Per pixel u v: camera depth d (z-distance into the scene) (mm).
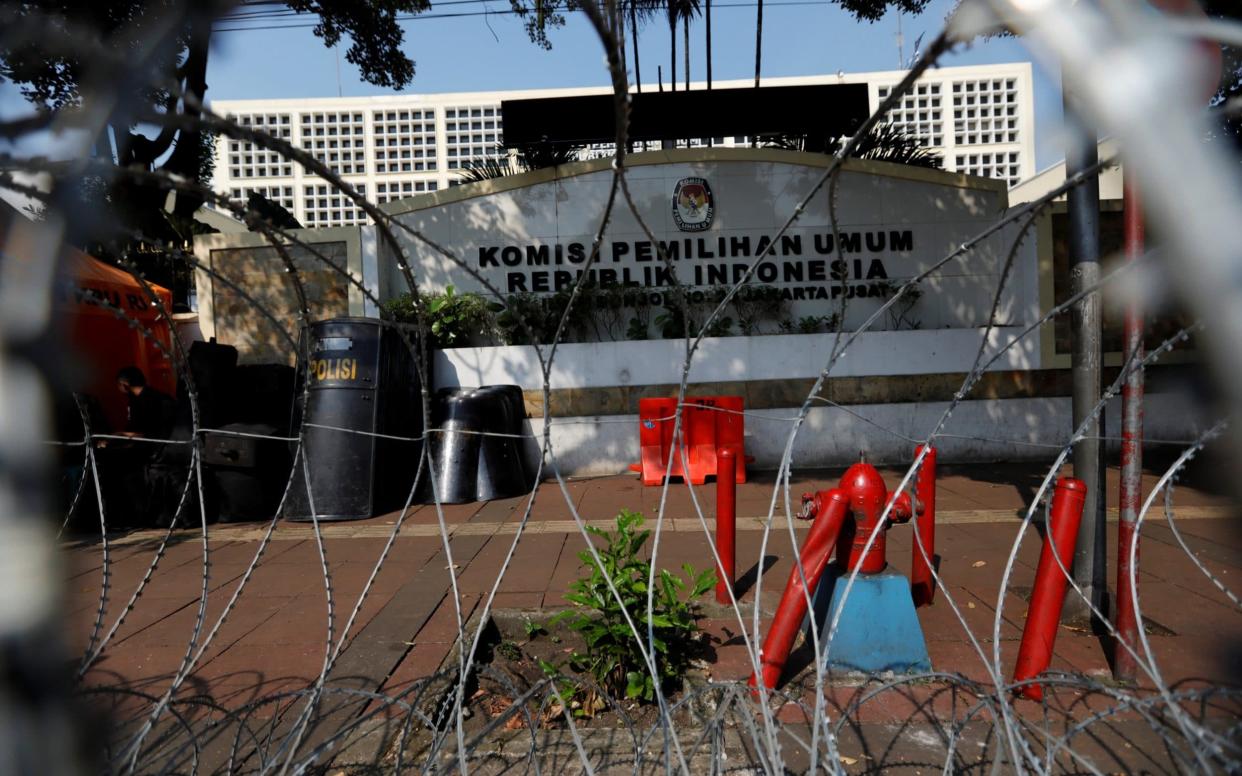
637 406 9703
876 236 10469
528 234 10562
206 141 16516
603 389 9695
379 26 12055
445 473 8188
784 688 3562
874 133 11281
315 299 10141
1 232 1158
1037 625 3379
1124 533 3521
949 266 10422
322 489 7453
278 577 5586
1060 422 9781
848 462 9711
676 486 8836
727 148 10555
